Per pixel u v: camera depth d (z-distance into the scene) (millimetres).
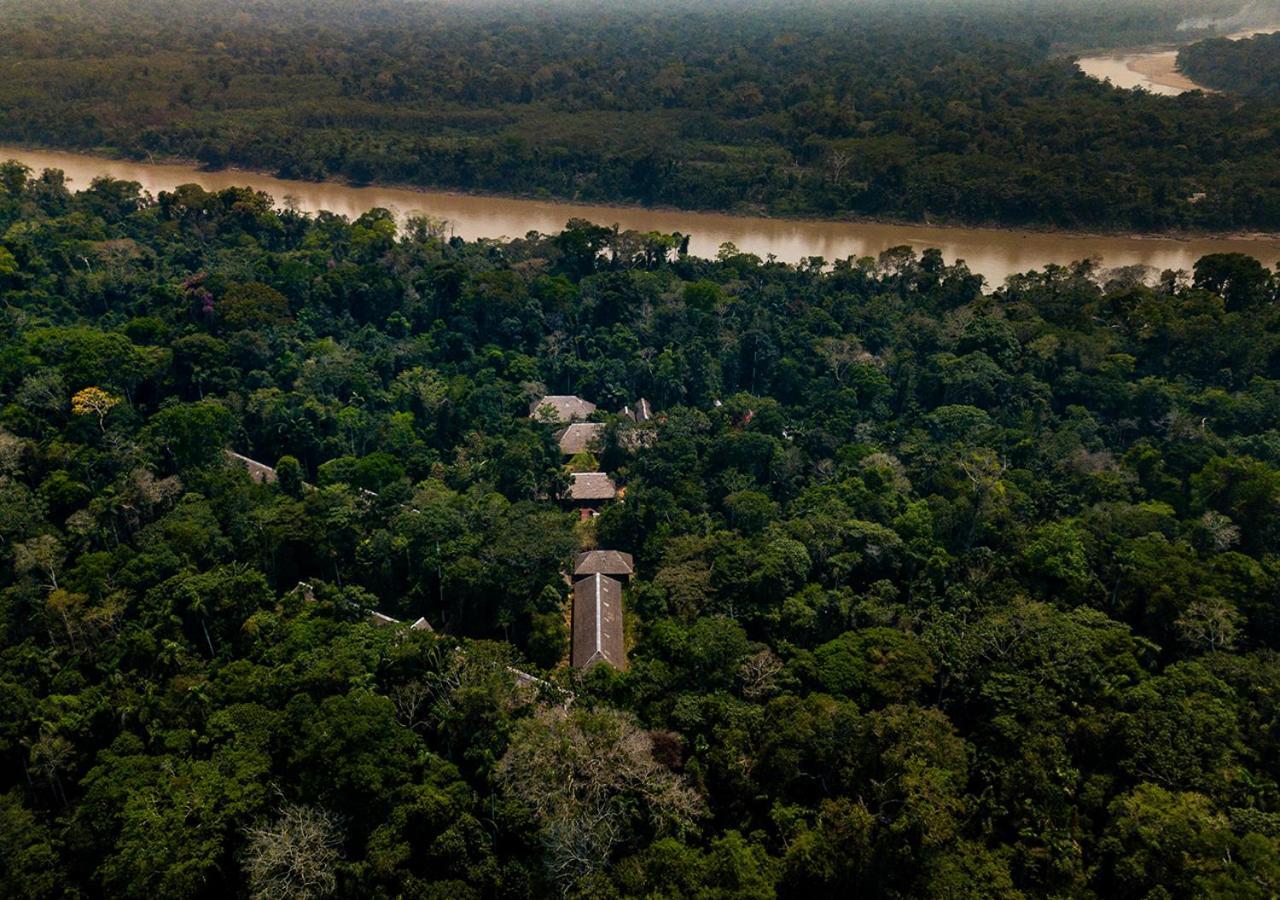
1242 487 86938
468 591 81625
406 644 68812
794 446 106375
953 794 56594
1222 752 59000
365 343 130625
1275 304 137500
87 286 140125
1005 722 61094
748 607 78062
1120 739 60406
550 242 167000
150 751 63344
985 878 52375
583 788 57562
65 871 57750
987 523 86938
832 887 55031
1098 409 114625
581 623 82000
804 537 83938
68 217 168000
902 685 65938
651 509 94500
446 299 140375
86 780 59938
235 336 120062
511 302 134500
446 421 113500
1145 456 97438
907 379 121625
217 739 62438
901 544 82875
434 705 65062
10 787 65188
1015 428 110562
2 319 124562
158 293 131125
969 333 125500
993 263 191625
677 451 104812
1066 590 77812
